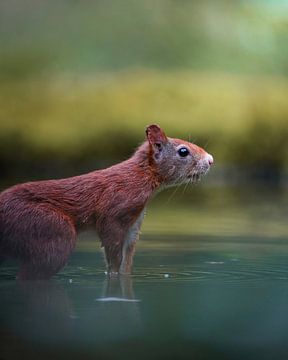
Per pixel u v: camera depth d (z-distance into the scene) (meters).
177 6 28.33
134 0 28.36
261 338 5.49
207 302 6.80
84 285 7.76
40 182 8.41
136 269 8.78
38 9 28.20
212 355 5.06
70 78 24.91
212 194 18.42
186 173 9.33
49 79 24.81
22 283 7.88
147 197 8.96
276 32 27.48
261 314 6.29
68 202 8.40
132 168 8.95
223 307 6.58
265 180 21.62
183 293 7.28
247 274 8.40
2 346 5.22
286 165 21.56
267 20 28.08
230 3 28.81
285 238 11.18
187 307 6.57
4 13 27.94
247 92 22.80
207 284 7.78
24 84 24.19
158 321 6.00
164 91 22.64
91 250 10.28
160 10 28.06
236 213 14.58
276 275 8.30
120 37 27.11
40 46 26.64
